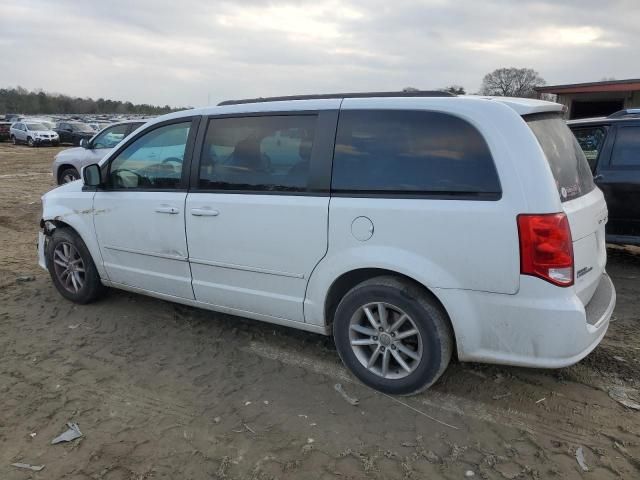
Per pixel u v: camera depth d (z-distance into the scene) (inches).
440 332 121.5
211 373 145.3
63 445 115.4
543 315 110.3
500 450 112.6
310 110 136.9
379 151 126.5
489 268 113.2
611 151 228.4
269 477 105.6
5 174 684.1
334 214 129.0
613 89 689.0
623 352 153.1
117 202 171.3
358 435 117.8
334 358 152.6
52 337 168.1
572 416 123.6
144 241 166.7
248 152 145.4
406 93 131.6
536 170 110.4
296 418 124.3
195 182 154.9
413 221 119.6
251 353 156.4
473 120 116.6
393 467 107.9
